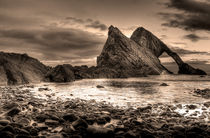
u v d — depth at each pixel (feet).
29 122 21.36
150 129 20.77
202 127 21.59
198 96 44.55
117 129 19.69
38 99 38.55
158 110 30.45
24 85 68.54
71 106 31.07
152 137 18.42
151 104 35.01
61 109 29.66
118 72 118.21
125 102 37.01
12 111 23.76
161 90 55.57
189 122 23.58
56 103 34.83
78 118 22.68
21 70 78.48
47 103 34.55
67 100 38.55
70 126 20.27
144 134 18.83
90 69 119.55
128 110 29.78
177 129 20.56
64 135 17.95
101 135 18.10
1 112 25.05
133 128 20.62
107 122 23.00
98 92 51.19
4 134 16.69
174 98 41.65
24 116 23.31
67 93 49.16
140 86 66.54
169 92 51.21
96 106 32.76
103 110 29.12
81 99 39.40
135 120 22.56
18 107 25.54
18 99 36.06
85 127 20.17
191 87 63.67
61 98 41.24
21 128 18.83
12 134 17.06
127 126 21.21
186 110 30.48
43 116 22.74
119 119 24.45
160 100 39.29
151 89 58.08
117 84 73.92
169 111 29.68
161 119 25.11
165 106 33.22
